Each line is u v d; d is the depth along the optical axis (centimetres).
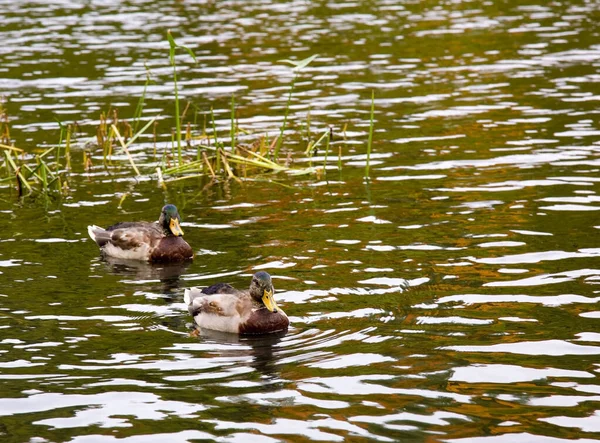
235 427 1016
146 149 2403
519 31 3750
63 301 1412
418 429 1003
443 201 1872
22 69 3262
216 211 1881
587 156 2158
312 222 1775
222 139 2448
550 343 1217
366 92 2900
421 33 3781
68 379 1144
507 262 1519
